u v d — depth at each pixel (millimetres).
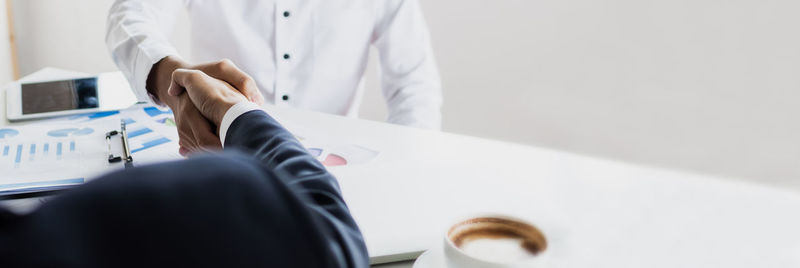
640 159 2006
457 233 514
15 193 646
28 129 857
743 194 705
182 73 773
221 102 707
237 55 1303
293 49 1292
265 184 245
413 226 606
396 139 883
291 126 917
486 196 672
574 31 1926
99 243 207
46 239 200
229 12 1281
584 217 640
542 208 648
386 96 1360
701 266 558
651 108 1932
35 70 2520
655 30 1832
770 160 1848
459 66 2104
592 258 563
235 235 228
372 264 566
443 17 2055
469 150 844
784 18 1675
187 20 2236
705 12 1754
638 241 596
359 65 1371
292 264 235
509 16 1979
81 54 2484
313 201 338
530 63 2021
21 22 2457
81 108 959
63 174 709
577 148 2072
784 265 561
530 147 856
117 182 223
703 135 1903
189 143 790
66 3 2402
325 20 1290
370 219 616
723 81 1814
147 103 1001
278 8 1256
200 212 225
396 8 1319
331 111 1384
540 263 467
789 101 1760
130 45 1015
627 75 1920
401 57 1332
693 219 645
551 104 2053
